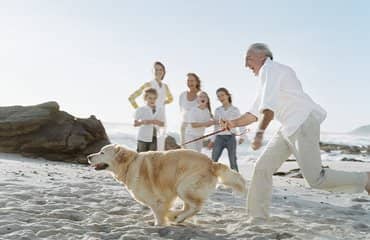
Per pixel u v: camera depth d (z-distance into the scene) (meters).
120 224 4.93
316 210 6.38
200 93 8.55
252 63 5.12
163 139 8.86
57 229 4.43
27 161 12.33
